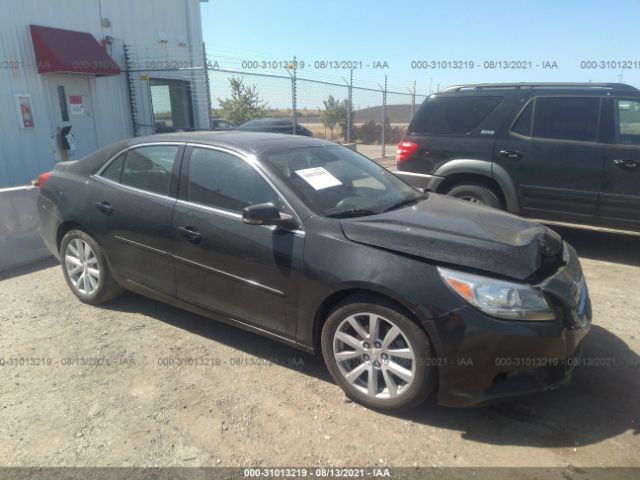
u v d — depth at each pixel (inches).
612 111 218.4
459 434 112.1
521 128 237.6
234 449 107.0
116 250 161.8
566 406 122.2
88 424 114.3
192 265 143.6
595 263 229.5
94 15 454.0
